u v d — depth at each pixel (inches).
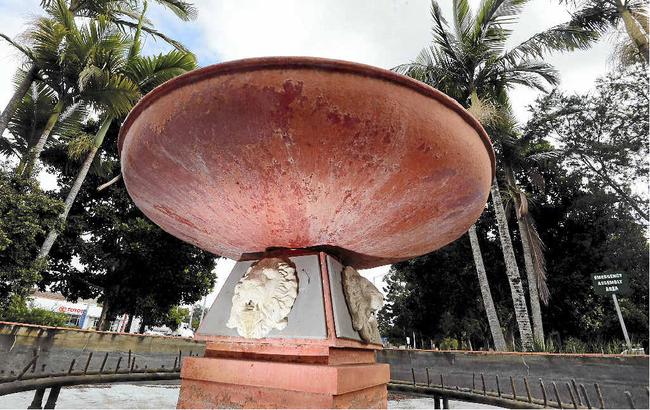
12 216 219.8
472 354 130.9
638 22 234.7
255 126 49.2
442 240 83.7
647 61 229.0
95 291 407.8
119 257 382.0
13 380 92.4
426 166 55.9
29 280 229.1
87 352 118.5
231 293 76.4
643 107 308.5
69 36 262.1
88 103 292.4
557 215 404.2
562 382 106.7
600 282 206.4
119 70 296.0
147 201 74.6
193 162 56.4
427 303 460.4
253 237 71.3
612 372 98.5
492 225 422.3
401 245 77.5
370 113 48.8
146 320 444.8
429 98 53.4
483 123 307.7
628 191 336.2
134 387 203.8
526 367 116.2
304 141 49.9
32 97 303.4
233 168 54.8
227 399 63.6
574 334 390.0
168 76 315.6
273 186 56.0
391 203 60.4
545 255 401.7
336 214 61.3
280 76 46.8
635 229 330.3
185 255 404.5
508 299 417.4
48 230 257.6
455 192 64.0
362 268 101.1
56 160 369.7
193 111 50.7
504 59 333.7
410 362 148.9
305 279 68.9
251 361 64.2
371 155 52.1
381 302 79.5
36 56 267.4
